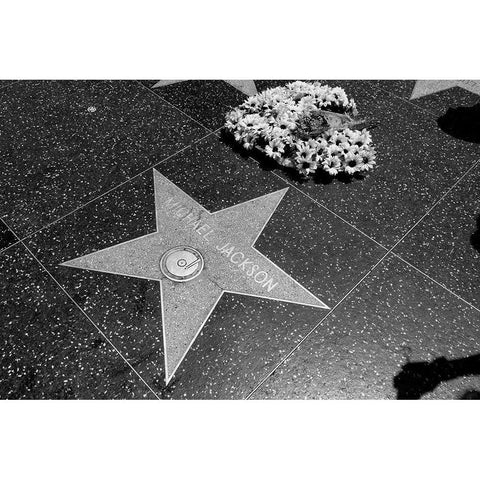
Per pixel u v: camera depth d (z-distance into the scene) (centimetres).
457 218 304
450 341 242
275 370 229
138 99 405
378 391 224
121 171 332
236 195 316
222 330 241
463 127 384
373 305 254
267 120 351
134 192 316
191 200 311
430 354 237
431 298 259
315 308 251
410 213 307
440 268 274
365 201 315
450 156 354
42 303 249
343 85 433
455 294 262
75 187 318
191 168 336
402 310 253
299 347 236
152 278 262
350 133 336
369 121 387
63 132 365
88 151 348
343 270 271
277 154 328
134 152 349
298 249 281
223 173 333
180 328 241
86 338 236
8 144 350
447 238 291
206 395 220
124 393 219
